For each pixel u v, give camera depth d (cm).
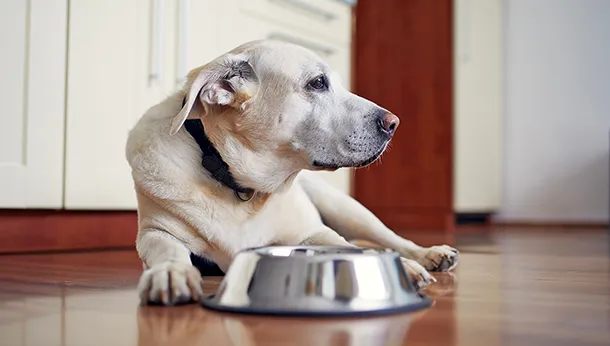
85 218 242
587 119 497
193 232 148
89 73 230
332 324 97
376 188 473
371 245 220
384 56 466
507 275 172
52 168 222
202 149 148
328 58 320
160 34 249
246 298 107
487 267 195
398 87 464
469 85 466
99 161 236
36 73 216
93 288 141
